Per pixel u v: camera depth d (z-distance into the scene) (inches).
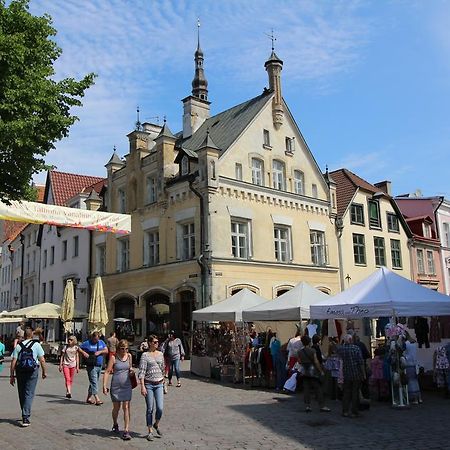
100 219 786.2
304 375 481.1
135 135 1219.2
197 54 1371.8
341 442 354.9
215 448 338.6
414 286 593.0
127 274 1188.5
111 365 388.8
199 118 1299.2
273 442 354.9
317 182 1245.7
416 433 382.9
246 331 730.8
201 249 987.9
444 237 1688.0
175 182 1071.0
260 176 1117.1
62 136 481.1
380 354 551.2
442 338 741.9
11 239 2151.8
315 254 1207.6
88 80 507.2
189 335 983.0
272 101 1176.8
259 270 1049.5
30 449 332.5
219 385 685.3
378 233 1392.7
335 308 593.9
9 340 1507.1
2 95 427.5
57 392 611.2
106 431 391.9
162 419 442.3
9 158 459.2
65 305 1047.0
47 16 482.9
